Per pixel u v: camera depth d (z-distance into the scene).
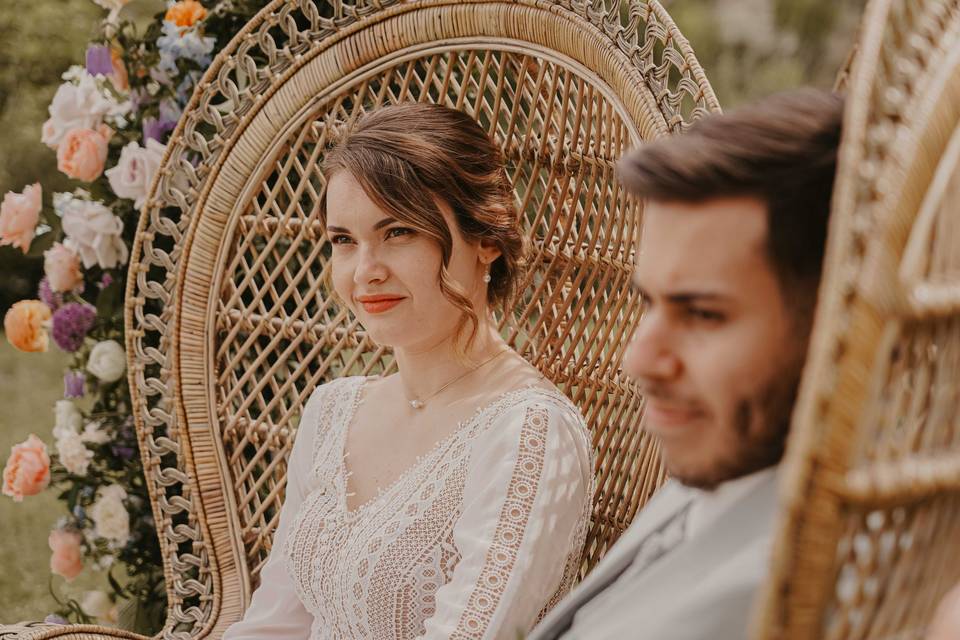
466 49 1.77
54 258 2.16
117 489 2.18
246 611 1.80
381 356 1.92
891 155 0.59
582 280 1.75
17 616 3.26
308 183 1.96
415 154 1.49
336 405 1.72
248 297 2.15
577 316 1.72
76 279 2.20
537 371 1.56
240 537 2.03
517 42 1.69
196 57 2.09
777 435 0.76
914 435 0.67
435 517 1.45
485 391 1.53
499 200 1.57
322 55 1.90
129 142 2.18
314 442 1.72
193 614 2.01
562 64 1.62
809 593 0.58
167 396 2.07
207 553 2.04
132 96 2.15
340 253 1.58
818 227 0.72
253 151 1.98
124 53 2.13
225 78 2.00
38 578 3.49
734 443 0.76
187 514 2.15
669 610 0.76
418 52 1.81
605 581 0.95
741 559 0.75
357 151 1.51
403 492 1.50
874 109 0.62
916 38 0.66
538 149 1.73
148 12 2.36
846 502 0.58
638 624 0.79
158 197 2.05
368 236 1.51
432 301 1.52
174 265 2.05
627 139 1.56
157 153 2.09
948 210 0.65
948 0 0.70
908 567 0.66
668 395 0.78
